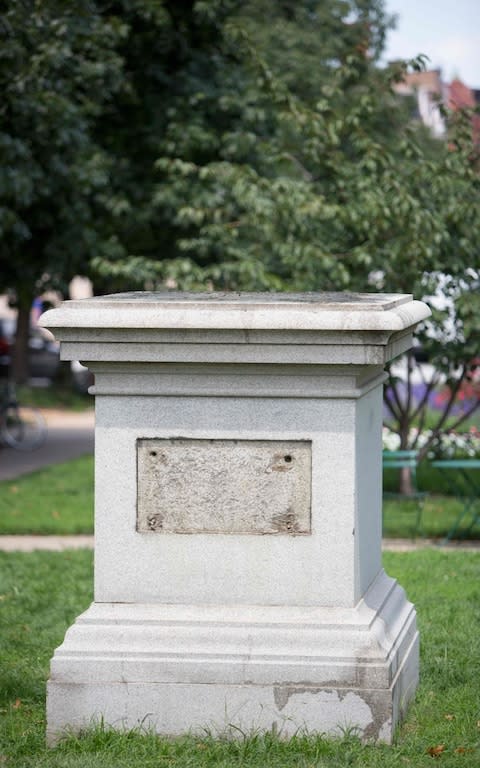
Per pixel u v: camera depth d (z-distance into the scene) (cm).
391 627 622
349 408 582
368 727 575
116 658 584
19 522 1295
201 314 573
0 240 1842
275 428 588
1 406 2094
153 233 2052
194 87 1944
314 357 573
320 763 546
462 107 1305
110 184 1948
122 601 598
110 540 598
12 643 789
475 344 1266
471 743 585
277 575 589
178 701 581
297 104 1330
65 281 2036
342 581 586
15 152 1566
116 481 597
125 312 578
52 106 1564
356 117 1316
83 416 2752
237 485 592
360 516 604
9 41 1520
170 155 1959
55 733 587
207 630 585
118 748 567
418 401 2058
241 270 1285
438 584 946
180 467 595
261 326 566
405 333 615
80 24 1650
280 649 580
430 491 1479
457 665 711
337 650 578
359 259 1217
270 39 2284
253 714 578
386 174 1231
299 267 1255
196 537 593
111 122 1991
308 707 577
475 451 1511
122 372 592
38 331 3588
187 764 550
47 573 1020
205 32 1991
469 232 1241
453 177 1252
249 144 1622
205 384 590
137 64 1970
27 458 1977
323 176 1348
